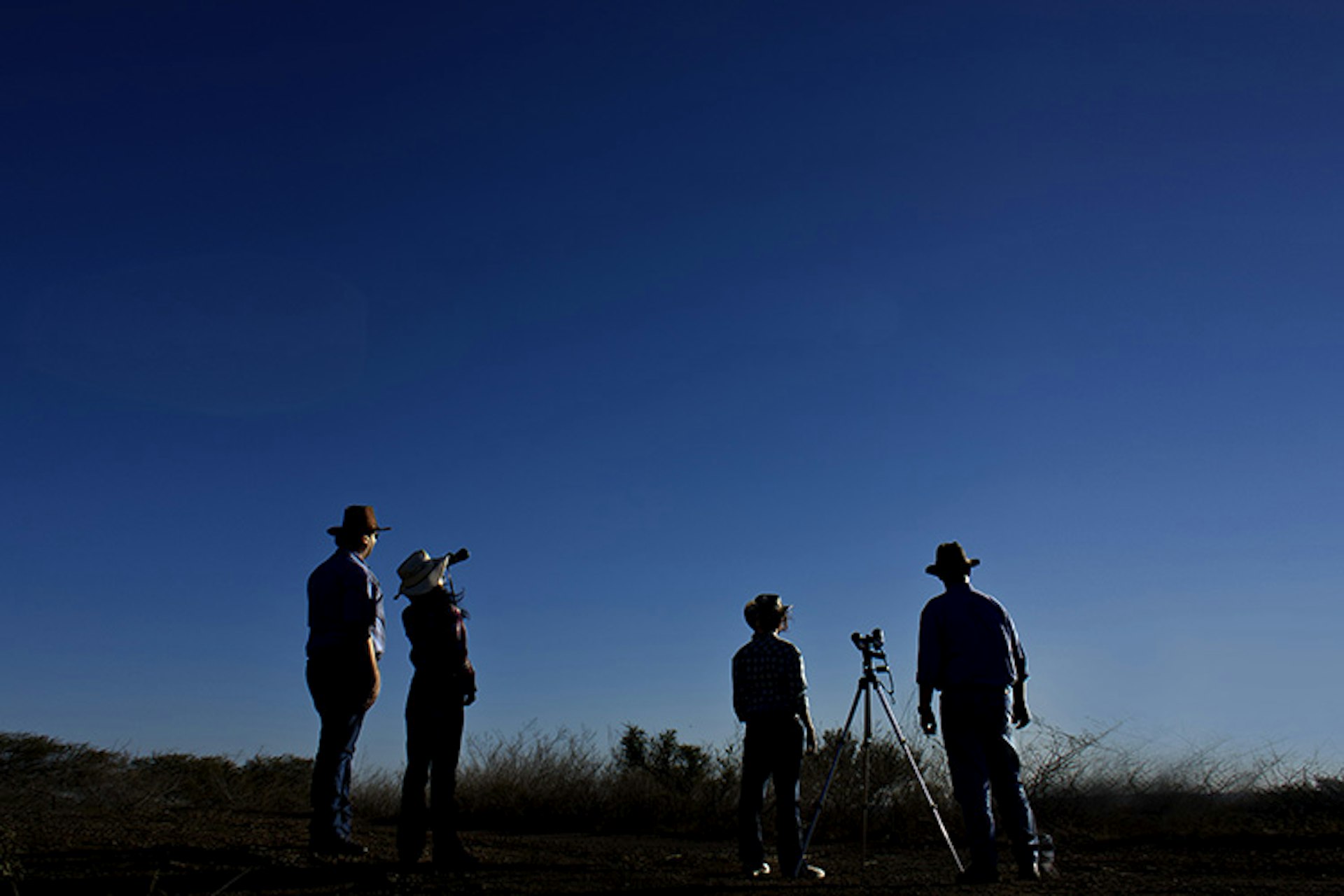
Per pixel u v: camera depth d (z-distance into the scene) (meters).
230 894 6.64
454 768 8.20
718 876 8.32
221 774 16.23
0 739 13.45
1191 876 8.44
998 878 7.79
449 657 8.23
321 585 8.73
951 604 8.26
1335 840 10.52
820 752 13.97
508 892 6.99
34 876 7.20
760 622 8.80
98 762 14.30
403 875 7.63
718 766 15.59
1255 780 12.79
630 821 14.60
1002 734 7.99
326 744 8.62
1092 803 12.56
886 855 10.95
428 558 8.42
